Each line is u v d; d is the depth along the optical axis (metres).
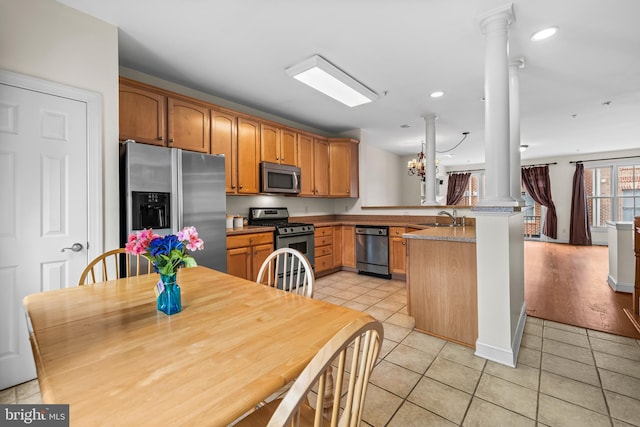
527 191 8.02
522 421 1.47
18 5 1.76
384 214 4.82
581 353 2.09
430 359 2.05
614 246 3.58
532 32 2.26
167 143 2.71
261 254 3.41
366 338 0.74
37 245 1.84
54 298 1.25
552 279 4.04
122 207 2.29
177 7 1.95
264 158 3.73
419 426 1.44
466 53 2.57
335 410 0.65
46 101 1.86
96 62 2.05
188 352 0.81
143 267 2.21
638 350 2.12
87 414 0.58
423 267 2.45
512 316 2.06
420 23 2.15
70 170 1.95
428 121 4.29
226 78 3.03
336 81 2.96
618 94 3.52
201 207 2.62
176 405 0.60
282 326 0.98
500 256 2.00
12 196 1.76
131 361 0.77
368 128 5.07
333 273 4.63
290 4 1.93
